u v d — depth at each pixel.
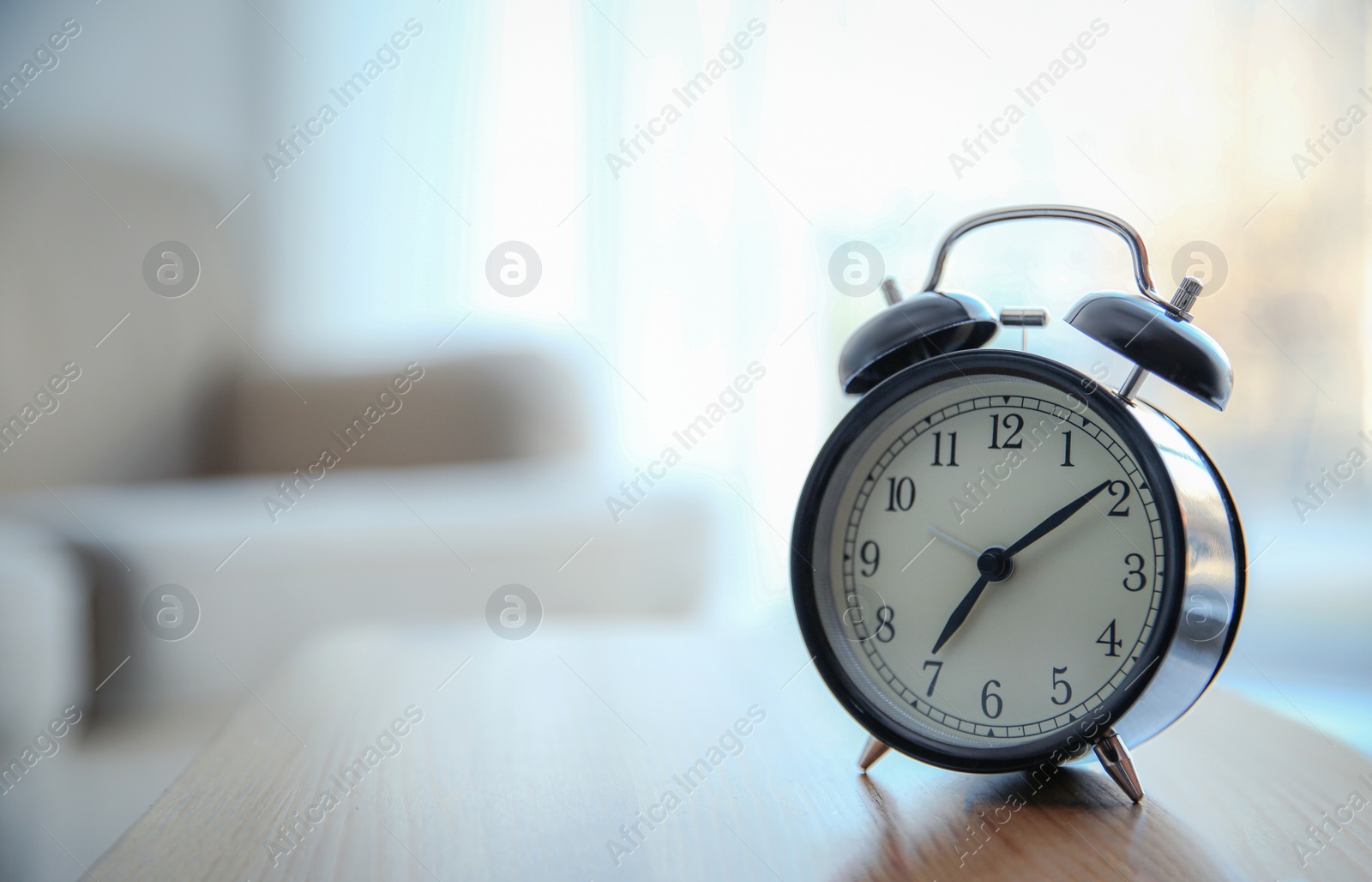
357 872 0.42
